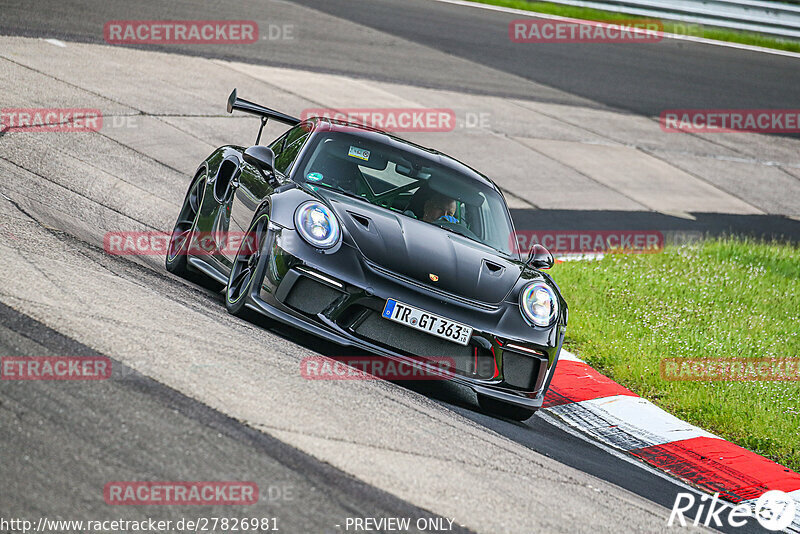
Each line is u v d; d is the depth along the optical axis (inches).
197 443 527.5
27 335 623.5
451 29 3006.9
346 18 2824.8
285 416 600.1
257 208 845.2
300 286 768.9
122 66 1846.7
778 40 3570.4
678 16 3545.8
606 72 2920.8
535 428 838.5
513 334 789.9
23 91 1523.1
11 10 2010.3
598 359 1104.8
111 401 554.3
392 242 806.5
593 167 2158.0
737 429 969.5
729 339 1233.4
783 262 1771.7
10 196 1004.6
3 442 480.7
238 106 1057.5
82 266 828.6
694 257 1684.3
